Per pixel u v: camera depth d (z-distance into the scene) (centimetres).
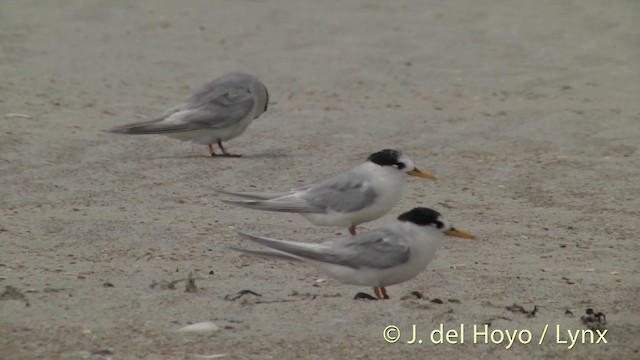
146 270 1058
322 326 880
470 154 1593
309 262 984
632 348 858
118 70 2070
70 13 2462
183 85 1994
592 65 2139
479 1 2595
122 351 820
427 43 2278
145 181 1431
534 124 1747
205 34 2334
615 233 1259
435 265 1123
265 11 2519
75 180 1420
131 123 1584
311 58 2175
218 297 957
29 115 1731
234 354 816
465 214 1321
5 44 2197
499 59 2178
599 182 1467
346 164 1527
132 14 2473
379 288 1011
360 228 1266
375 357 819
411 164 1170
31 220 1241
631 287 1045
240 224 1252
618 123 1750
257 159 1552
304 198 1179
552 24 2397
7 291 950
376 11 2522
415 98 1930
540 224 1289
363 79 2052
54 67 2067
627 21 2400
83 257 1104
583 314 945
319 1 2606
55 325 875
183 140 1584
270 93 1961
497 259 1148
